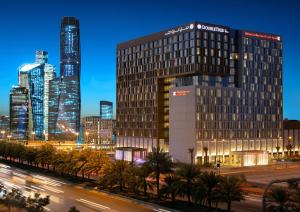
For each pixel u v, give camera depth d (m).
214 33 172.38
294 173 130.12
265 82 181.38
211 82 171.12
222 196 72.06
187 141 158.38
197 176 78.94
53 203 85.31
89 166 110.19
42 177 124.94
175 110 163.50
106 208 80.62
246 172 132.38
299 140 196.75
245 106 173.00
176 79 178.38
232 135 167.25
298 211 59.03
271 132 181.12
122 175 94.12
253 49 179.50
